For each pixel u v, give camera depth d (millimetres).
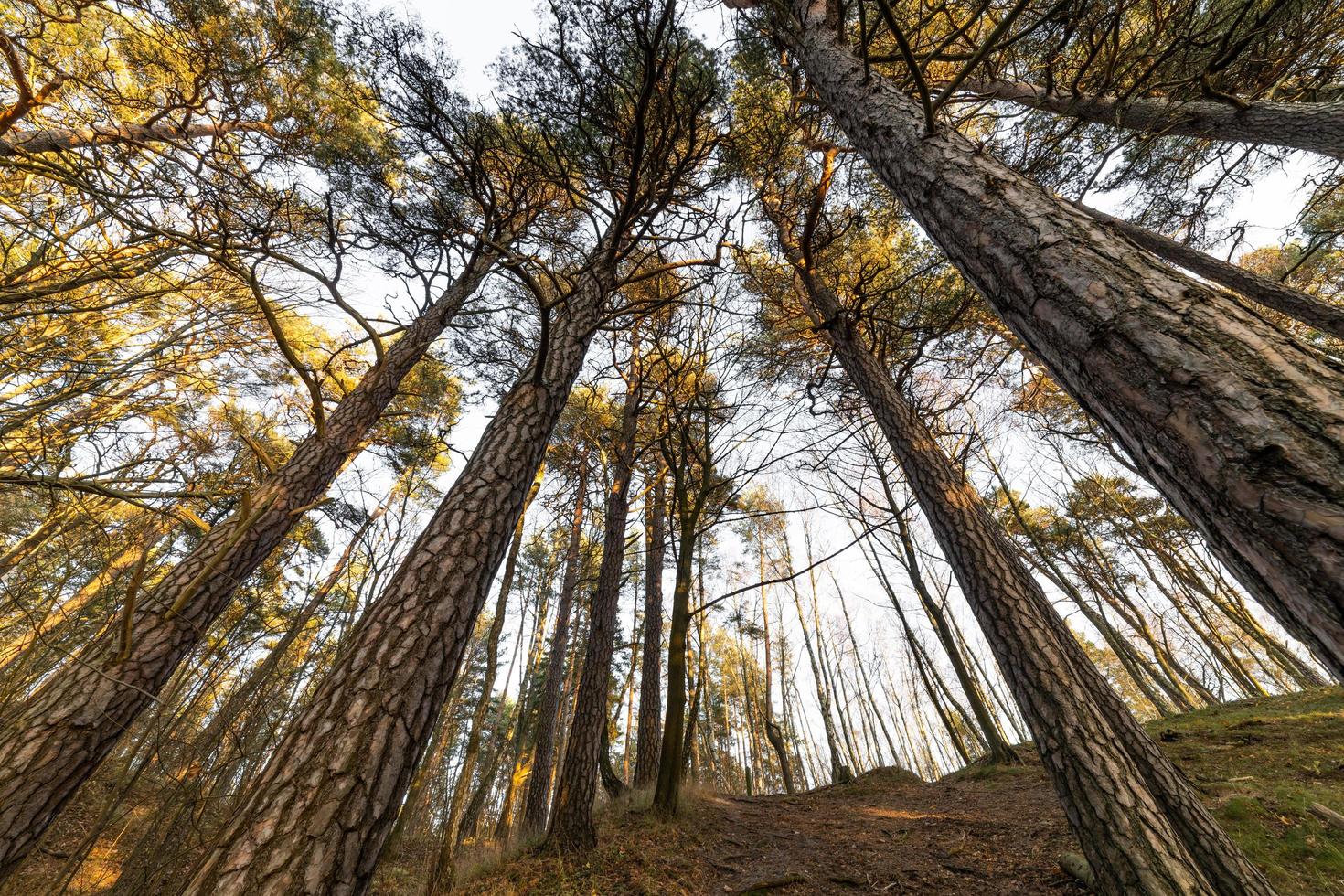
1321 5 3283
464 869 5117
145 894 3027
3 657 3160
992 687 18141
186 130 4691
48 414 2959
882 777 9289
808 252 5148
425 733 1895
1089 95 4188
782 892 4316
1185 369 953
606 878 4395
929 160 1873
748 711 22344
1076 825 2793
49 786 2969
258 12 4664
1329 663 707
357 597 5660
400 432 8273
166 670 3594
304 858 1445
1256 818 3990
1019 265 1366
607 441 8977
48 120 3258
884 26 4484
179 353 3426
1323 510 726
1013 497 15820
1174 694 13109
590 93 3904
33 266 2572
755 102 4840
